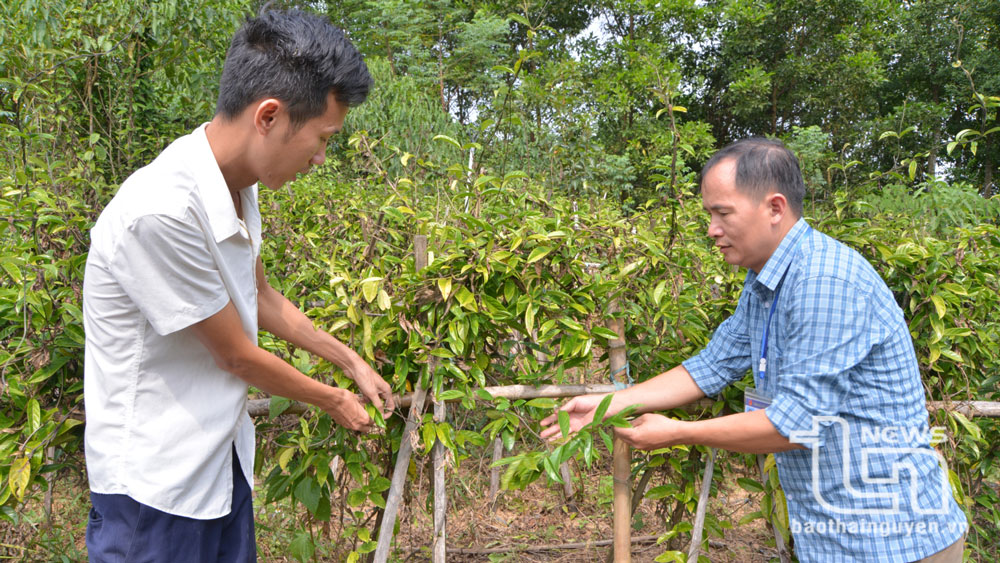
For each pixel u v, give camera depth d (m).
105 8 4.73
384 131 7.89
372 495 1.93
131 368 1.35
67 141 3.66
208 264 1.29
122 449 1.37
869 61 16.34
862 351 1.48
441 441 1.85
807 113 17.75
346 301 1.87
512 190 2.46
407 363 1.87
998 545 2.52
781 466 1.70
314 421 1.90
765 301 1.65
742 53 17.58
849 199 2.29
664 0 17.16
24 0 4.34
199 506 1.43
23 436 1.71
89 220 2.23
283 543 2.87
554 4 18.05
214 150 1.35
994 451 2.36
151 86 5.43
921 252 2.05
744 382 2.02
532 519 3.42
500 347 2.05
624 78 14.50
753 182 1.55
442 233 1.96
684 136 2.27
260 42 1.29
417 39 12.37
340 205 3.62
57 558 2.44
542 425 1.90
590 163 5.50
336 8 15.73
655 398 1.84
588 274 2.02
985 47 17.88
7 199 2.20
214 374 1.44
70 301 1.87
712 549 3.18
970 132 2.24
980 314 2.33
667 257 2.16
